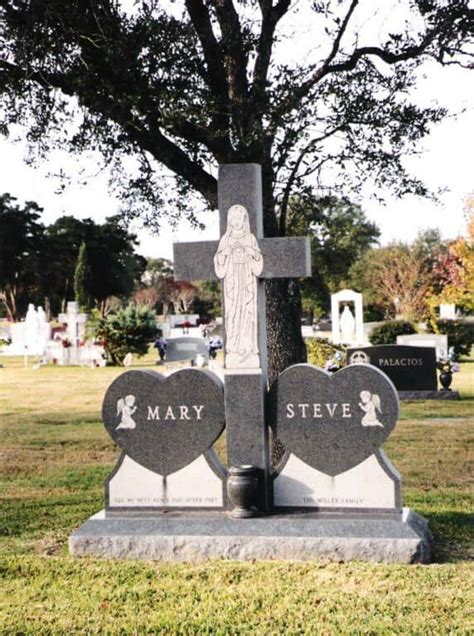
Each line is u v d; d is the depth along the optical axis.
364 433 5.86
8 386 17.31
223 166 6.14
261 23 6.84
